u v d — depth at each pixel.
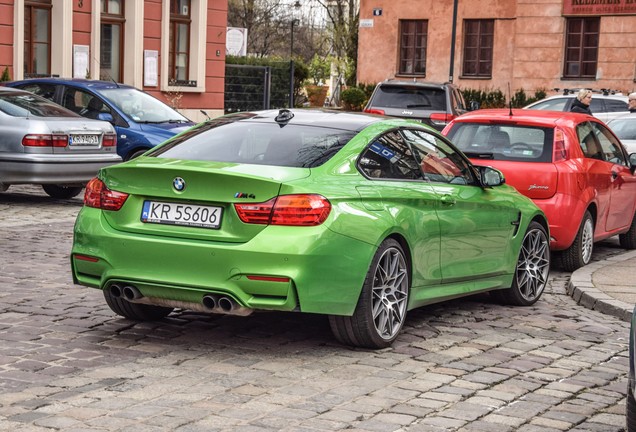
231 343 7.45
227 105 35.28
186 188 6.92
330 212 6.86
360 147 7.49
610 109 25.50
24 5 26.64
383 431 5.57
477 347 7.69
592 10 40.94
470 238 8.41
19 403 5.83
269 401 6.05
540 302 9.80
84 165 15.28
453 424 5.75
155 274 6.95
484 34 43.50
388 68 45.50
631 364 5.18
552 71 41.84
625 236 13.95
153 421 5.58
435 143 8.47
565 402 6.33
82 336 7.49
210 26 32.72
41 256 10.98
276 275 6.69
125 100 18.06
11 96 15.56
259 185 6.77
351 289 6.99
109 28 29.38
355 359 7.12
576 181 11.30
